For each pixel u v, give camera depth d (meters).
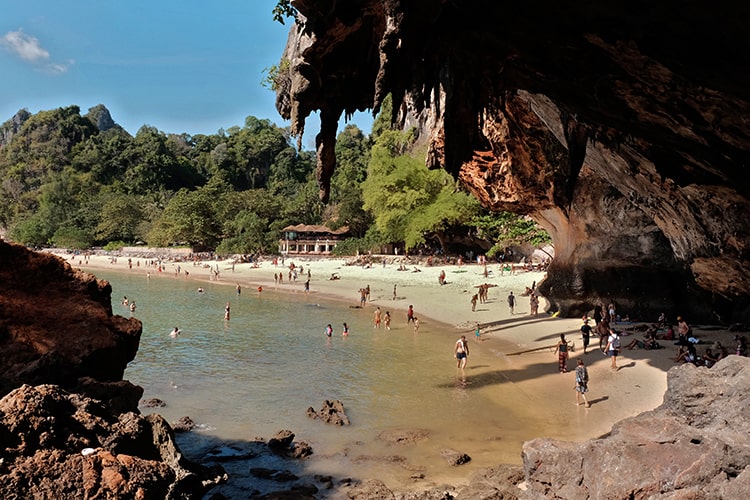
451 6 10.38
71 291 10.74
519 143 26.86
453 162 13.41
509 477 12.83
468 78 12.36
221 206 106.81
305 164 158.62
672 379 10.22
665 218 19.22
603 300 30.42
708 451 7.73
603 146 17.67
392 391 21.34
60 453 6.89
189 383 23.02
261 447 15.70
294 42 13.56
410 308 38.47
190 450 15.48
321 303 50.66
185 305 50.38
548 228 33.84
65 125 169.75
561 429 16.23
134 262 99.19
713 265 18.25
